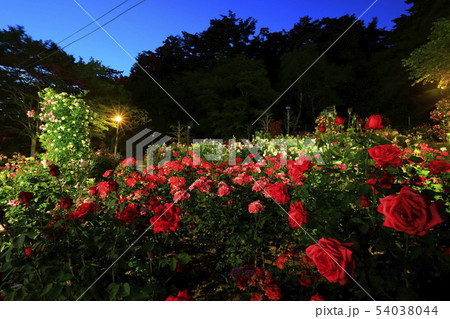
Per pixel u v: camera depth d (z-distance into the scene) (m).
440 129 11.13
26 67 11.83
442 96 16.22
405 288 0.96
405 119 18.94
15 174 3.91
